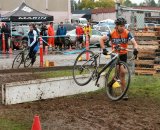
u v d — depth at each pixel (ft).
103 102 33.19
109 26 124.77
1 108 31.14
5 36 93.61
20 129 25.18
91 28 114.73
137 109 30.60
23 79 46.32
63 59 77.20
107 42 34.94
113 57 33.78
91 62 35.94
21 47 101.09
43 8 191.93
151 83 43.16
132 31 51.62
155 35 50.31
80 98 35.04
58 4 195.42
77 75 36.50
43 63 67.41
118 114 28.91
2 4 181.06
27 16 102.42
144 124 26.27
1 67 61.62
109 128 25.20
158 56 50.34
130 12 53.42
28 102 33.35
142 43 50.80
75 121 26.94
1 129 25.14
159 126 25.82
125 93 32.37
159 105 32.14
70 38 101.96
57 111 29.96
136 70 50.96
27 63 59.67
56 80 35.32
